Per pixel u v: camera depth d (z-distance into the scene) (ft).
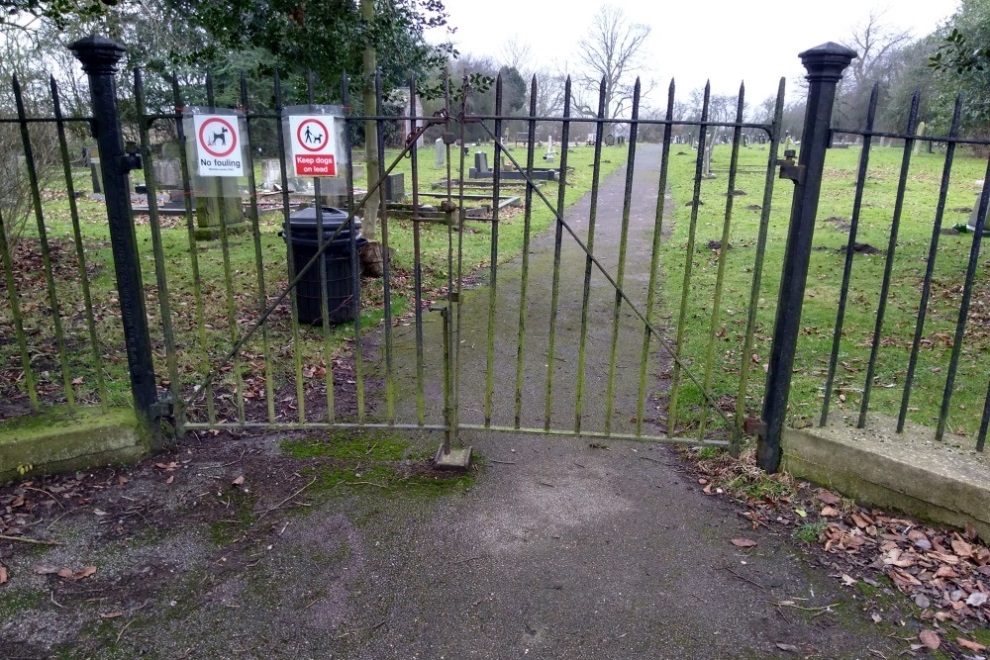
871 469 11.07
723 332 21.72
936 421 14.14
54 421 12.24
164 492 11.62
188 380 16.46
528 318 23.52
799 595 9.38
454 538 10.57
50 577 9.55
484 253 35.81
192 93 48.47
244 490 11.75
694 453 13.28
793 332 11.52
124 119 30.73
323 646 8.43
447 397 12.44
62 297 23.65
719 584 9.61
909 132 10.29
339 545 10.37
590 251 11.46
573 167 99.66
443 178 75.20
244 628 8.70
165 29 38.63
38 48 28.78
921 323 11.14
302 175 11.41
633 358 19.35
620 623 8.86
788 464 12.12
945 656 8.28
